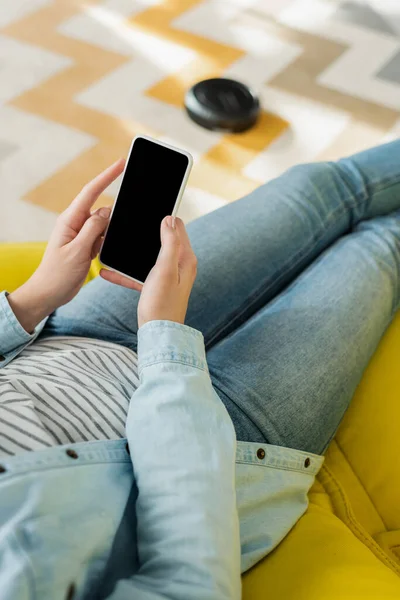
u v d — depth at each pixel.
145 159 0.72
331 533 0.71
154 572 0.55
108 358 0.76
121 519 0.61
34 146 1.74
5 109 1.82
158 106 1.89
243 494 0.70
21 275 1.01
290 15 2.27
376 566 0.67
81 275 0.75
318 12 2.30
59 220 0.75
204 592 0.53
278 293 1.00
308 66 2.08
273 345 0.82
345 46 2.17
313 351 0.83
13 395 0.62
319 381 0.82
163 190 0.72
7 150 1.72
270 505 0.73
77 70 1.97
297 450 0.77
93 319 0.87
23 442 0.58
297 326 0.86
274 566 0.68
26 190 1.63
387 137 1.88
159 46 2.09
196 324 0.91
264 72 2.04
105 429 0.66
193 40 2.13
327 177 1.08
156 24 2.17
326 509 0.81
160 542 0.56
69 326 0.88
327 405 0.83
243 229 0.98
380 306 0.95
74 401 0.66
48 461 0.56
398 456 0.89
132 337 0.87
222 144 1.80
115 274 0.77
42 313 0.75
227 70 2.04
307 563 0.66
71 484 0.56
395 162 1.12
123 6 2.23
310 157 1.80
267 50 2.12
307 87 2.01
